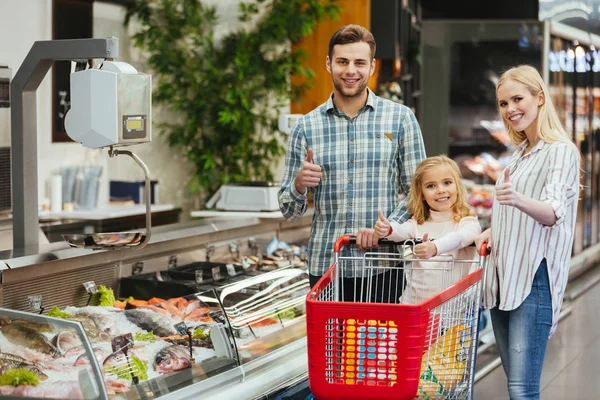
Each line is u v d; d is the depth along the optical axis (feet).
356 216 12.52
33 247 13.35
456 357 10.78
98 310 11.83
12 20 22.71
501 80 11.78
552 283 11.55
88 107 11.62
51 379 10.09
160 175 28.48
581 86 34.01
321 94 29.07
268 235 19.38
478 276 11.05
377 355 9.64
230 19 29.76
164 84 27.32
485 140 34.99
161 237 15.65
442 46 35.12
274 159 29.40
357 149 12.48
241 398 12.09
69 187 24.97
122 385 10.59
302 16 27.61
